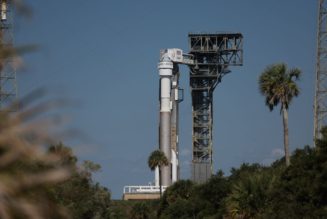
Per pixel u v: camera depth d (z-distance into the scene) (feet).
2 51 41.37
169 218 644.69
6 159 37.81
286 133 497.46
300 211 356.38
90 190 502.79
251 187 402.93
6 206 36.22
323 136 390.83
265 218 369.09
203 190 619.26
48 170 38.96
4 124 38.99
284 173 402.31
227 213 425.28
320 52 570.05
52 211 39.73
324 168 360.07
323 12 572.51
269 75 495.00
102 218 560.20
